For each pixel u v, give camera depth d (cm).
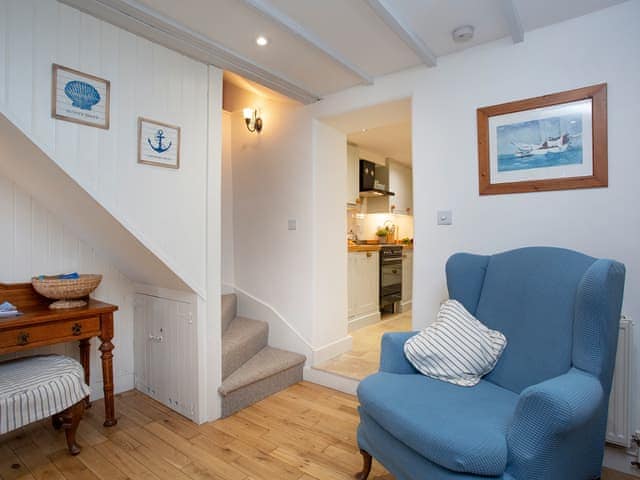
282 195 301
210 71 221
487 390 146
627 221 169
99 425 208
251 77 240
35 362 177
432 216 224
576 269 145
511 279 167
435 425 116
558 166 185
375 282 439
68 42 162
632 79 168
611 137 173
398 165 582
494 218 204
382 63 230
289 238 297
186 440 193
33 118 151
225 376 234
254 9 170
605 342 125
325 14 180
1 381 157
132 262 222
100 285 246
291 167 296
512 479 105
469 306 181
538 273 157
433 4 171
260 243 316
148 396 249
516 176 197
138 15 172
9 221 209
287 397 249
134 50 185
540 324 148
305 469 169
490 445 106
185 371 219
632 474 165
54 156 157
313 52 212
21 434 198
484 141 205
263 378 244
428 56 213
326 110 276
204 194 217
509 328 160
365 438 153
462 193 214
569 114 182
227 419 217
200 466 170
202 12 175
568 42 183
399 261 498
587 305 127
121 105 180
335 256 306
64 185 175
